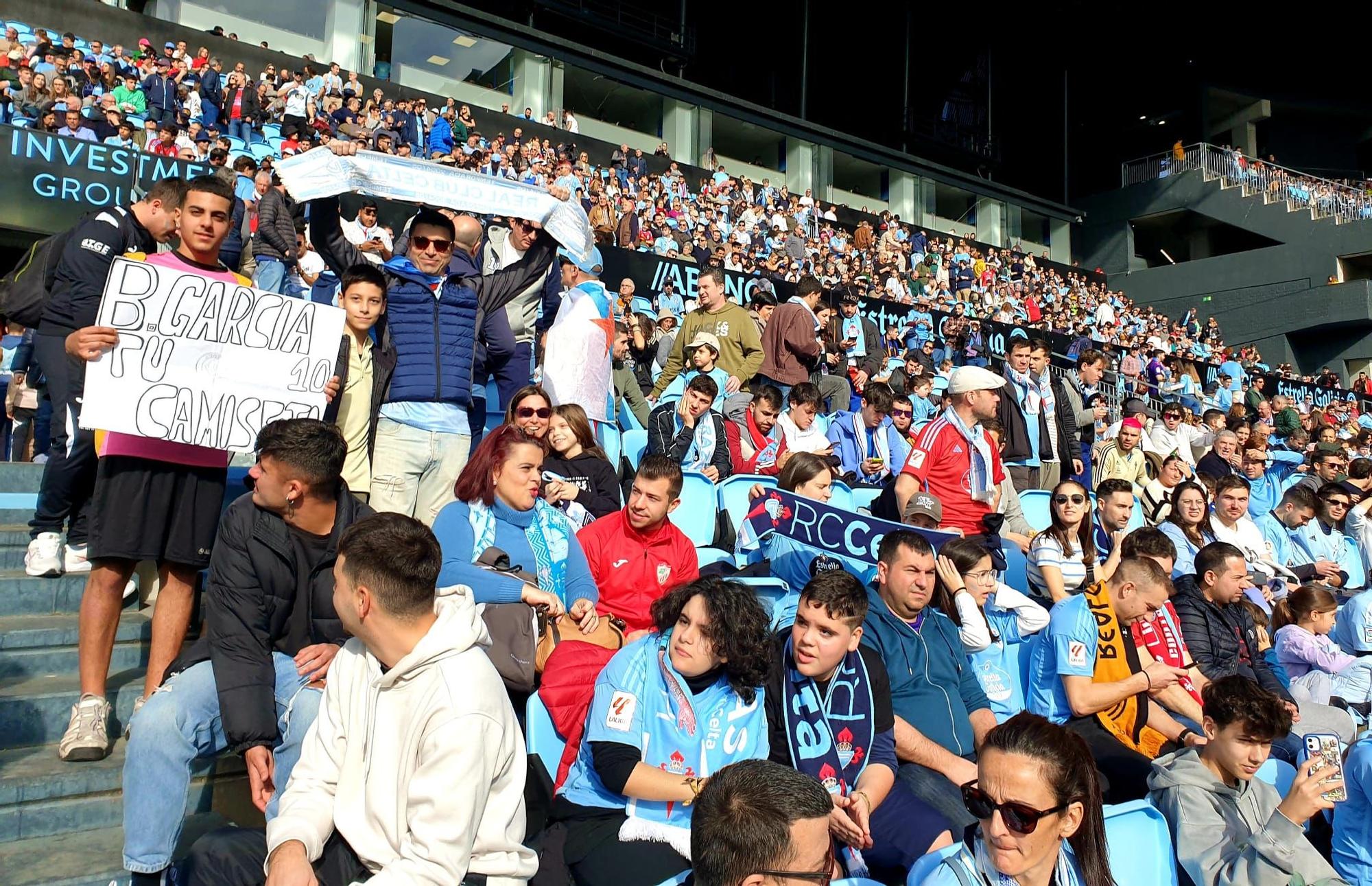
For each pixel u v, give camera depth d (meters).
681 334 8.13
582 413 5.27
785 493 4.87
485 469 3.83
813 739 3.32
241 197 9.69
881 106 33.69
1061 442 8.86
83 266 3.88
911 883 2.58
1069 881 2.45
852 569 4.77
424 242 4.66
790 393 7.03
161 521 3.37
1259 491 10.68
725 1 31.30
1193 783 3.43
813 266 20.52
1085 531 5.95
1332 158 39.88
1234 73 38.19
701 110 27.50
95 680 3.36
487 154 18.80
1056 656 4.33
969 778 3.60
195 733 2.77
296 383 3.63
